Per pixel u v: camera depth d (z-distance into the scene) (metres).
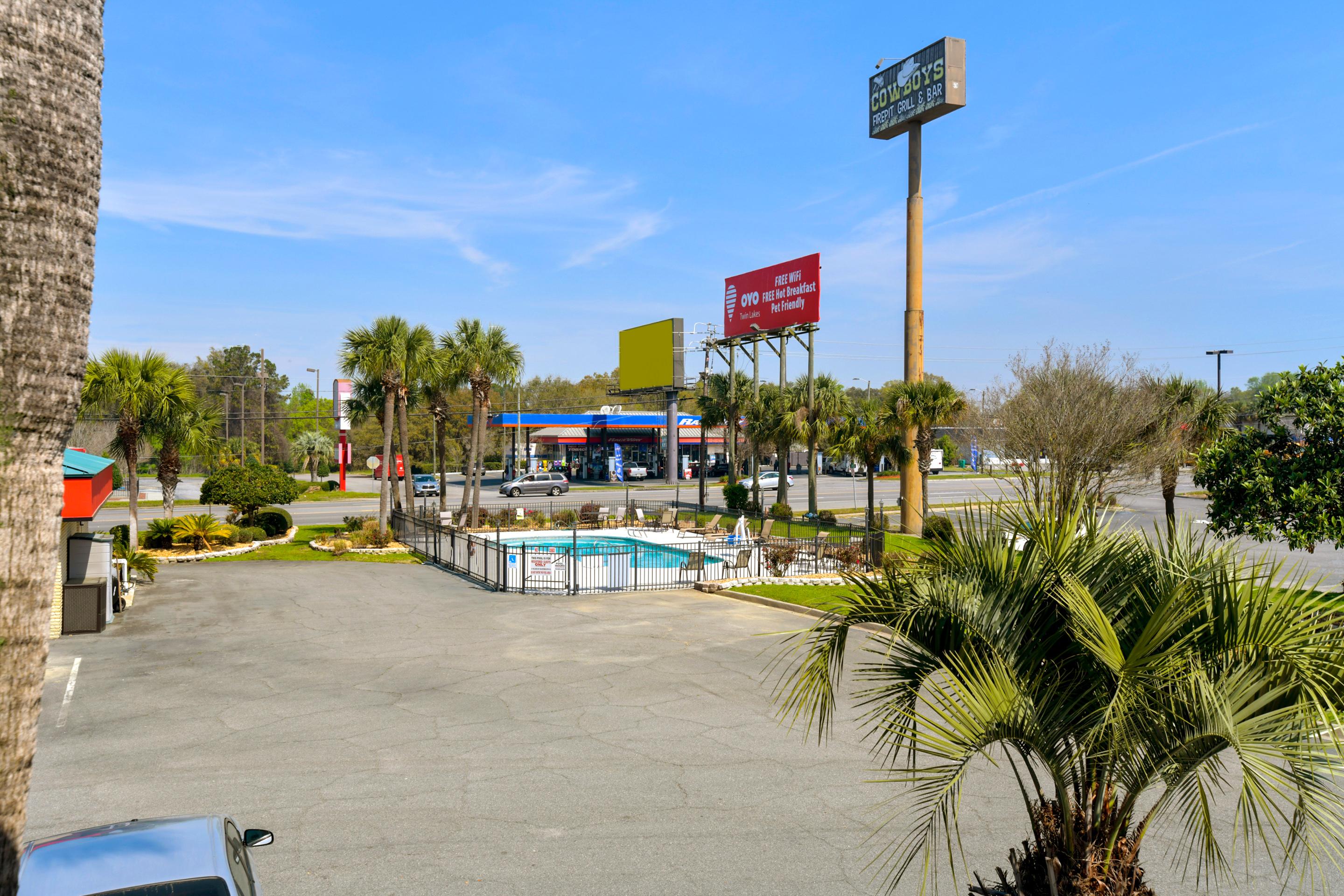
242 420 81.31
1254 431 18.34
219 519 45.75
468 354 38.84
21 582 3.06
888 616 5.38
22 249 3.04
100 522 43.81
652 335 72.19
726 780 9.55
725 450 83.06
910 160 40.53
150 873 4.38
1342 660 4.30
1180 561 5.26
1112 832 5.12
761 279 46.56
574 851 7.71
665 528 38.16
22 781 3.08
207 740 10.93
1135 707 4.51
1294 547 16.77
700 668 14.72
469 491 40.47
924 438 35.44
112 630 18.09
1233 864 7.50
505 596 22.56
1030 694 4.86
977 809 8.75
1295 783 4.11
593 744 10.77
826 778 9.60
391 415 35.00
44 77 3.12
